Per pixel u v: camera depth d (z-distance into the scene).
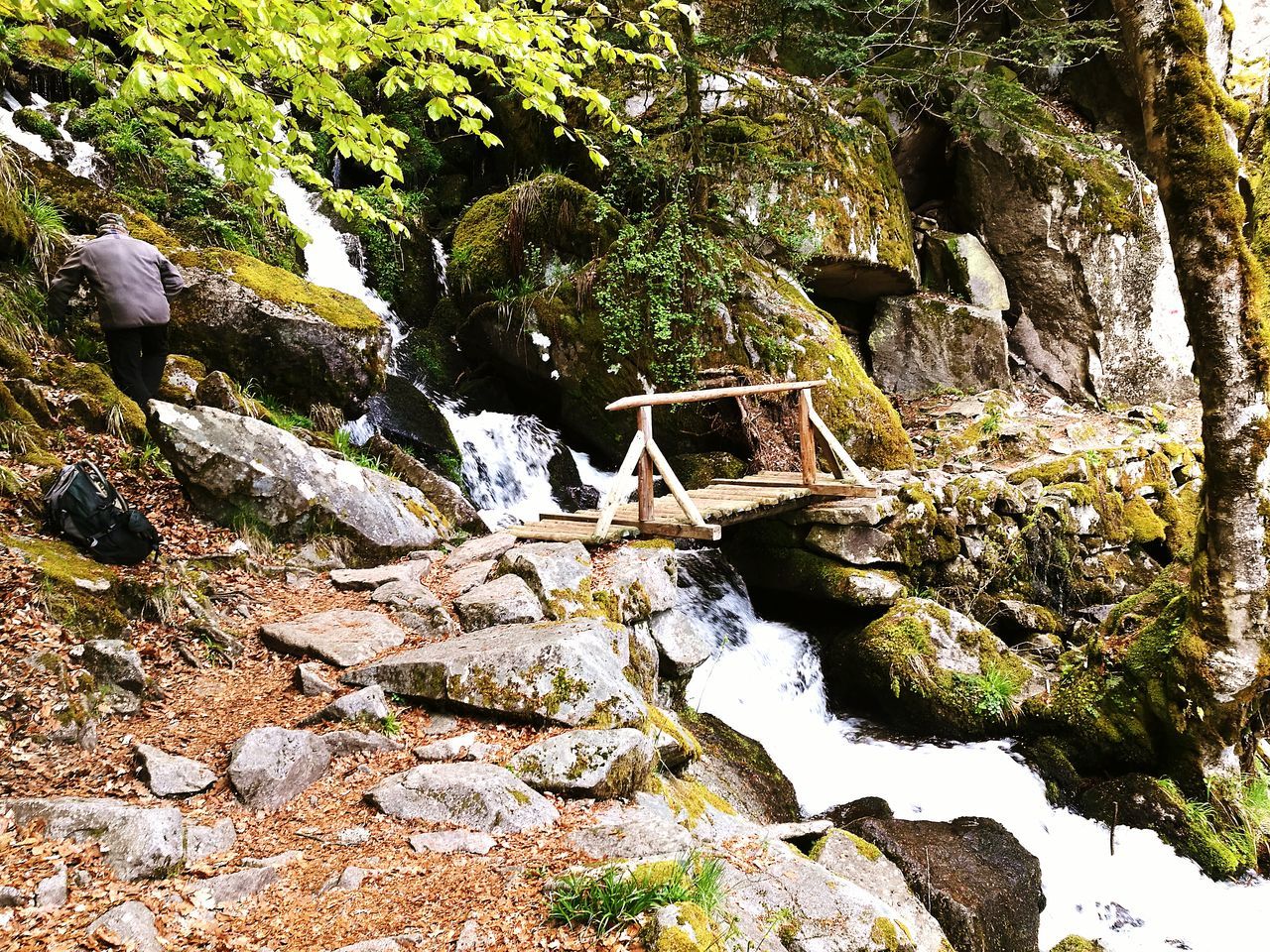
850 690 7.70
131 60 10.76
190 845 3.29
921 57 12.58
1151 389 12.05
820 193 10.88
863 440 9.77
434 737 4.37
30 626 4.34
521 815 3.62
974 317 11.88
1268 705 6.37
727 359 9.98
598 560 6.27
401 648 5.20
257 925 2.90
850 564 8.09
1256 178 7.60
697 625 7.79
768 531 8.59
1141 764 6.40
